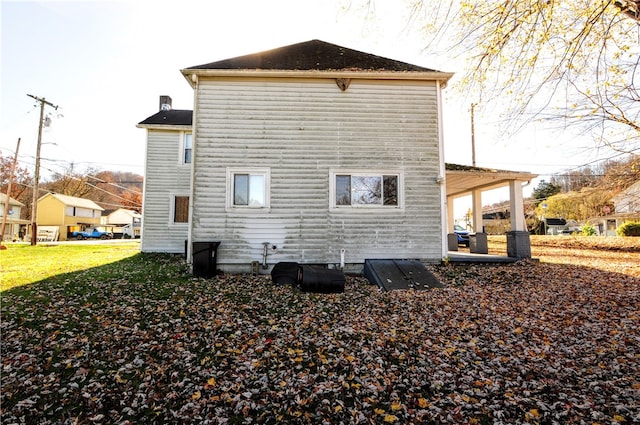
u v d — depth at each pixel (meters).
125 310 5.57
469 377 3.51
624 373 3.55
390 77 9.15
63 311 5.46
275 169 9.04
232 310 5.68
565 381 3.42
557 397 3.13
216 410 2.96
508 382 3.41
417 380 3.46
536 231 34.19
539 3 5.61
